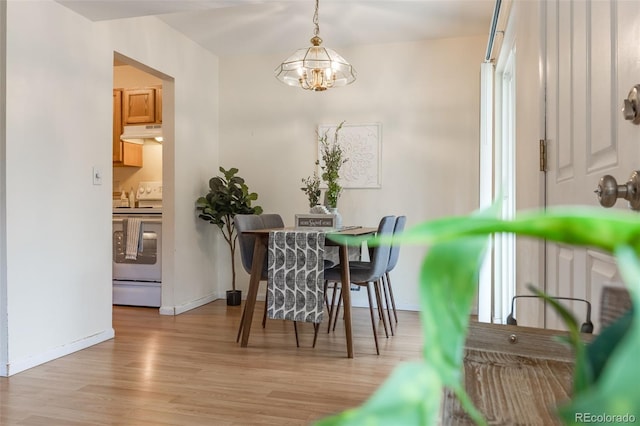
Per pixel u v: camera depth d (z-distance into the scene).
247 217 3.42
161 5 2.84
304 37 4.24
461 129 4.22
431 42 4.29
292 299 2.90
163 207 4.08
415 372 0.20
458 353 0.22
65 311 2.91
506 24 2.75
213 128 4.74
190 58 4.31
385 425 0.19
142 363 2.75
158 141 5.28
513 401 0.48
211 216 4.44
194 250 4.38
